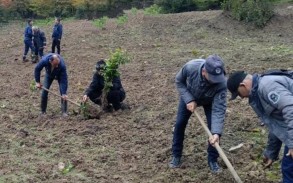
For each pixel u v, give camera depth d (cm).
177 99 1190
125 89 1345
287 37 2120
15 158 841
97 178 741
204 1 3111
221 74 639
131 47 2153
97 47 2230
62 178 747
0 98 1338
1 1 4016
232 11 2455
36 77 1079
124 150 855
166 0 3216
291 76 549
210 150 731
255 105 558
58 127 1005
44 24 3569
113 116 1066
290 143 524
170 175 734
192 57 1805
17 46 2572
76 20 3744
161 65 1678
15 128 1011
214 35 2300
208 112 717
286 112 521
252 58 1683
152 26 2628
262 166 743
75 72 1670
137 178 736
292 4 2619
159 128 964
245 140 870
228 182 704
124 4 3872
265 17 2330
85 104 1059
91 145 889
